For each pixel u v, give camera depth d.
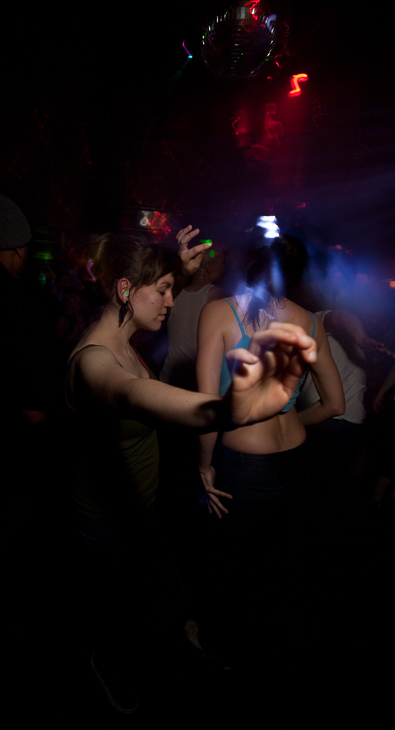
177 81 7.34
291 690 1.79
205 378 1.45
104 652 1.57
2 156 5.02
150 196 7.63
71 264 4.81
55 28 5.66
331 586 2.40
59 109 5.93
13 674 1.78
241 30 2.00
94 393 1.02
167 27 6.56
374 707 1.74
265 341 0.59
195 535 2.65
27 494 1.49
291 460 1.51
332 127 7.58
